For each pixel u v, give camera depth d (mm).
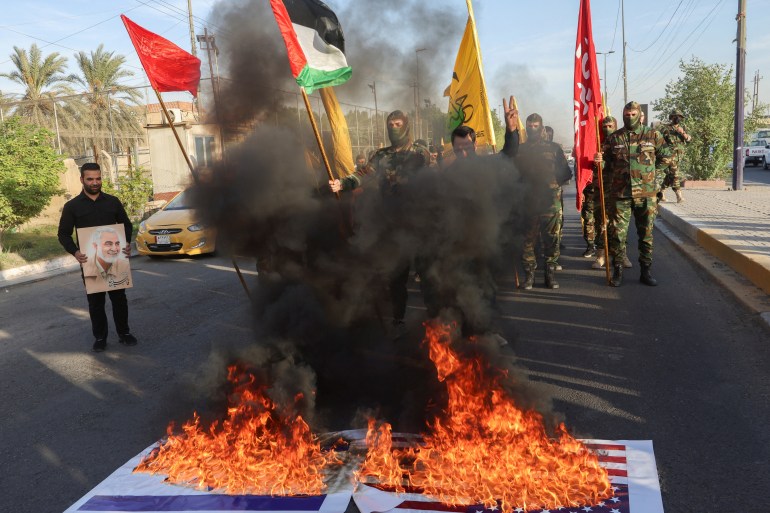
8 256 11125
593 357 4719
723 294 6480
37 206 11227
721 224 10422
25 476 3322
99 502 2916
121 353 5570
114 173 21156
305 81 3873
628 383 4164
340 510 2734
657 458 3137
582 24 6488
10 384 4902
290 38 3777
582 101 6629
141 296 8164
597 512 2654
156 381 4730
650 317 5758
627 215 7035
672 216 12438
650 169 6883
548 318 5859
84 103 27594
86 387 4715
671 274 7734
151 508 2840
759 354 4562
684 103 20375
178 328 6352
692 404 3771
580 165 6727
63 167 11875
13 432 3939
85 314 7324
